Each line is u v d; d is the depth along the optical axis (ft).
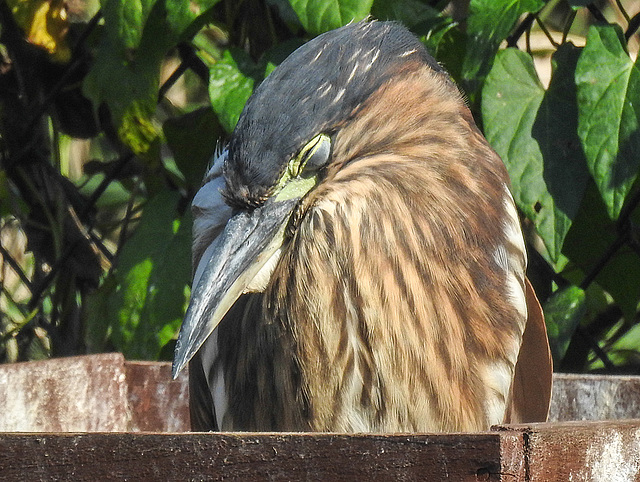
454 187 10.60
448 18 10.90
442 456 10.18
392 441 10.19
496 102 10.87
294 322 10.58
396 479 10.19
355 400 10.60
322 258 10.56
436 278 10.59
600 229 11.02
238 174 10.51
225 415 10.70
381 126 10.56
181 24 10.92
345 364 10.59
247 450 10.23
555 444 10.19
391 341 10.58
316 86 10.52
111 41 10.96
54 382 10.77
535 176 10.85
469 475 10.17
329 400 10.60
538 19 10.95
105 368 10.81
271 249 10.52
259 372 10.64
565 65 10.89
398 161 10.57
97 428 10.80
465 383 10.61
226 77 10.94
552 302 10.94
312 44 10.55
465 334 10.60
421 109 10.58
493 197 10.64
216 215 10.64
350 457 10.20
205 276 10.50
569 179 10.85
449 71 11.00
